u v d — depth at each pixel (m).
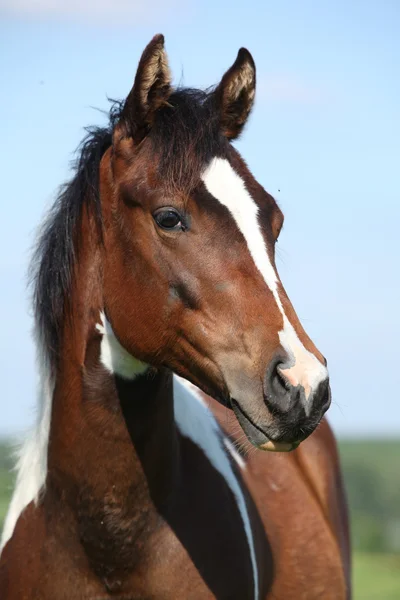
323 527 7.03
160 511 5.45
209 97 5.45
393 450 111.75
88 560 5.40
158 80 5.24
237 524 5.79
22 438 6.14
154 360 5.29
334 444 8.40
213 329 4.98
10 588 5.55
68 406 5.46
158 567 5.40
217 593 5.46
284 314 4.89
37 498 5.64
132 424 5.36
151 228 5.15
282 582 6.41
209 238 5.00
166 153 5.12
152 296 5.18
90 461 5.36
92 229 5.52
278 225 5.27
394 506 49.62
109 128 5.68
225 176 5.06
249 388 4.83
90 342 5.46
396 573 23.22
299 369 4.69
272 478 6.82
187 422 6.05
